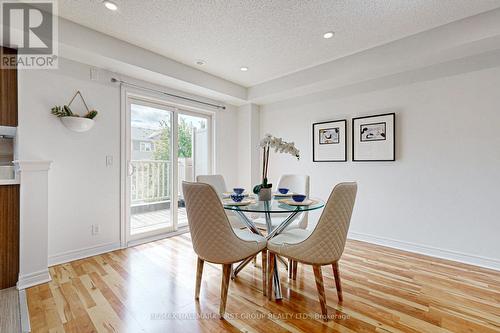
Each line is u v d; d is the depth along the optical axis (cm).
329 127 347
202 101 380
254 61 306
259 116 436
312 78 323
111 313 163
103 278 212
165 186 347
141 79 305
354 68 285
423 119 272
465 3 194
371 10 204
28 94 223
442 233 262
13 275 200
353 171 327
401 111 286
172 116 352
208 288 197
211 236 162
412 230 281
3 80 206
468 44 217
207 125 405
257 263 250
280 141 220
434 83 264
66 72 246
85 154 260
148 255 269
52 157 238
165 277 215
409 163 282
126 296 184
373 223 311
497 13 201
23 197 198
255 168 428
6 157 227
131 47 262
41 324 151
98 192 271
